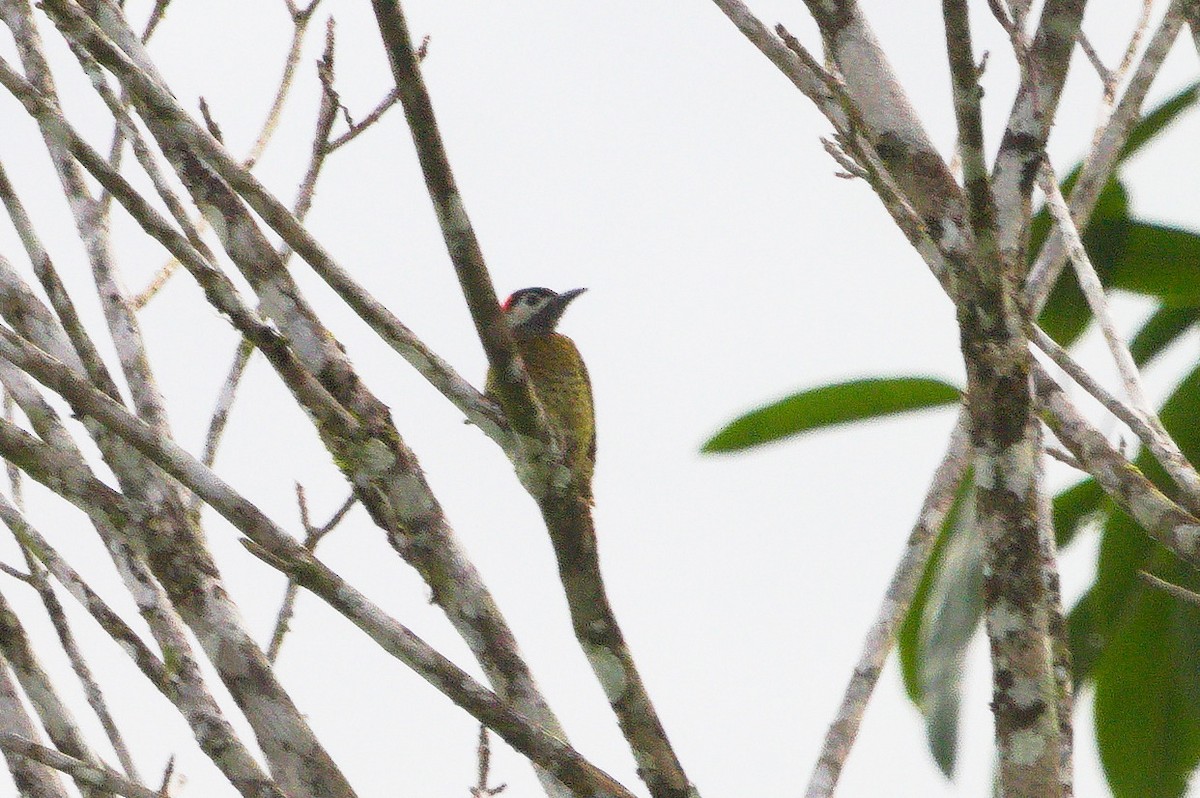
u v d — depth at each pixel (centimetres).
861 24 635
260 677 640
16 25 792
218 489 553
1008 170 622
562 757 541
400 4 533
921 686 974
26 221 715
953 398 977
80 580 675
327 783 621
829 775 735
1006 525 568
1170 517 657
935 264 604
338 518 728
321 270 589
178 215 706
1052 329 1029
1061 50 633
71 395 560
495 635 674
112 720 703
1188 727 1031
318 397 604
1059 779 553
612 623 564
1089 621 1040
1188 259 991
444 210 553
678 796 551
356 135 786
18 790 683
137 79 582
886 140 615
